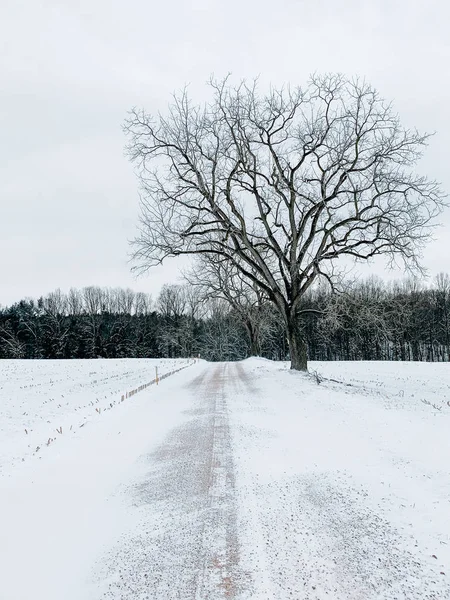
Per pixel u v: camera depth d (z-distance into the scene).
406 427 10.08
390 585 4.12
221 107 20.92
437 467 7.14
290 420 11.45
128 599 4.17
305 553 4.79
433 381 25.42
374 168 19.83
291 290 23.02
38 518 6.09
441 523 5.26
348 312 21.59
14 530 5.72
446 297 69.56
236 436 10.03
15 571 4.73
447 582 4.12
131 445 9.88
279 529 5.39
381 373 30.34
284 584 4.23
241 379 22.83
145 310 111.88
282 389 17.17
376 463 7.52
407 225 19.22
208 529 5.51
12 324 85.06
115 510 6.31
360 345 64.75
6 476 8.03
